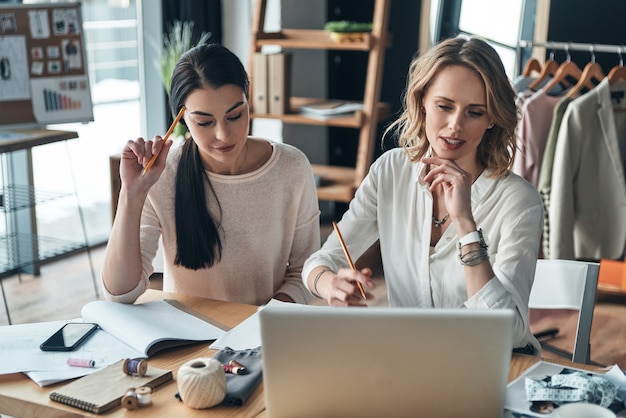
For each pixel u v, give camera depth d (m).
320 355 1.32
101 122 4.84
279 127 5.02
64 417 1.49
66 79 4.03
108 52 4.75
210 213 2.15
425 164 1.98
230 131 1.96
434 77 1.83
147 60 4.91
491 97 1.78
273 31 4.71
